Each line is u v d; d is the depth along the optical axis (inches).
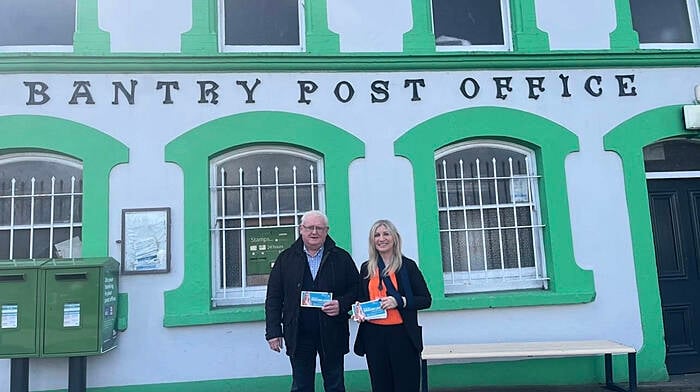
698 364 244.1
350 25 236.7
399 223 229.1
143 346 212.8
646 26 261.4
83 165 217.2
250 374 217.0
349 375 223.8
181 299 215.3
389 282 162.9
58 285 193.2
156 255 215.9
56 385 208.1
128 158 219.1
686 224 252.4
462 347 217.8
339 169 228.7
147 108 222.7
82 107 219.5
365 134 232.1
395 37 238.2
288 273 173.8
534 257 241.0
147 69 222.5
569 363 231.6
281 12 244.2
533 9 246.5
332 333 169.5
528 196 243.6
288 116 228.2
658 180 253.6
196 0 229.3
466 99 238.4
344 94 233.1
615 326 234.1
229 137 224.7
